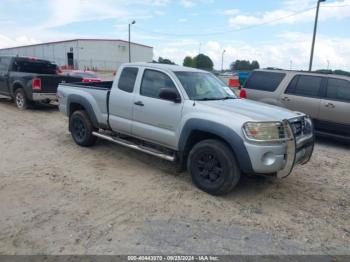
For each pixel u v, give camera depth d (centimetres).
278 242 364
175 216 414
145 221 398
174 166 600
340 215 438
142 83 573
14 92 1173
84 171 561
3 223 381
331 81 818
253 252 342
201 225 394
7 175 528
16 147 687
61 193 469
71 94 703
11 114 1070
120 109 602
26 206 425
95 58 6769
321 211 447
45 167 573
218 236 371
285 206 457
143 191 487
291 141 451
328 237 380
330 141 896
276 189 515
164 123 530
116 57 7000
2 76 1203
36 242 346
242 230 386
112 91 618
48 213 409
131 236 363
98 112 650
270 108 514
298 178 571
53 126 909
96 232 369
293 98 860
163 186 507
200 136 508
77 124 707
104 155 654
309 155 523
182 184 517
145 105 555
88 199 453
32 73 1167
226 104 509
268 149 432
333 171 621
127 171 569
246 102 550
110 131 664
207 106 486
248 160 435
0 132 814
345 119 788
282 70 906
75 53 6631
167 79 542
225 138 448
